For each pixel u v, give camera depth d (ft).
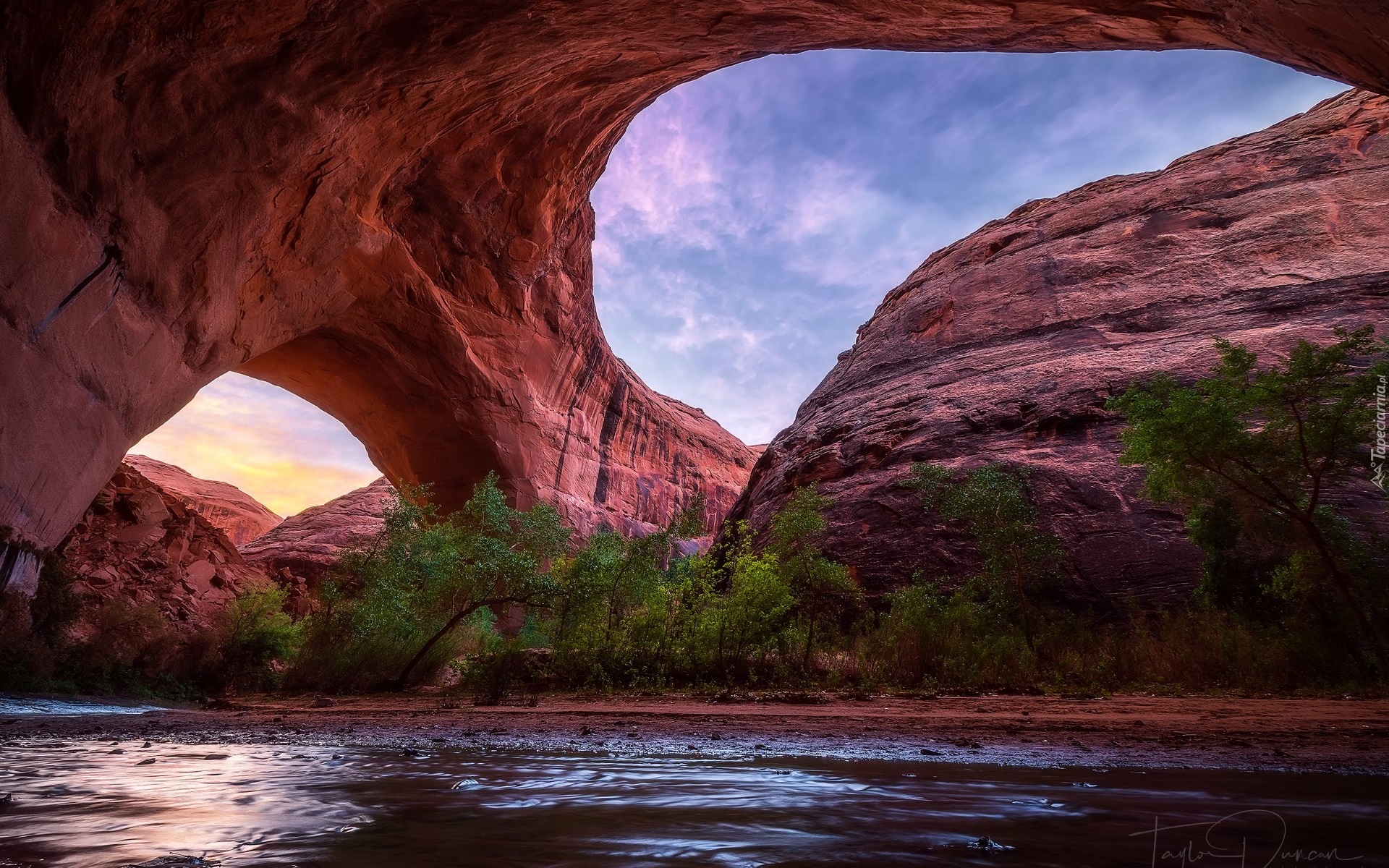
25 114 35.99
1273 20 28.73
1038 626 46.78
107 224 41.65
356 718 23.86
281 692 44.68
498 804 7.25
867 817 6.48
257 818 6.43
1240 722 19.16
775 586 40.45
